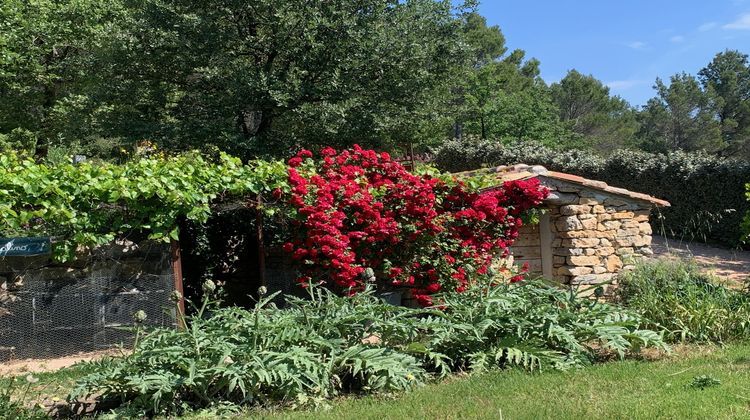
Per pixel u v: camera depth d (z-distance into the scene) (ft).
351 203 23.15
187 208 21.30
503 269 24.03
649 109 150.20
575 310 19.40
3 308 20.20
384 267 23.44
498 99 98.02
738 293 22.45
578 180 26.61
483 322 17.66
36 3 54.60
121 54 43.60
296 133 46.19
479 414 13.29
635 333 18.28
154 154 42.32
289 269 24.70
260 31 45.78
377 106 44.65
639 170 50.31
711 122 121.80
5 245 19.21
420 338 19.06
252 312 17.47
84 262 21.01
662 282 23.13
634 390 14.73
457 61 48.29
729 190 43.96
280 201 23.43
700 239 46.83
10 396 15.57
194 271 27.76
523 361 17.63
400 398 14.97
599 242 27.27
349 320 16.52
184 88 46.44
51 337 20.65
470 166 67.05
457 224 24.95
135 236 21.47
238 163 23.09
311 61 43.24
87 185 19.97
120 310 21.35
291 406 14.78
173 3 43.80
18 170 19.97
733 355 17.95
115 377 14.70
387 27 45.27
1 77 54.03
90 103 46.09
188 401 15.07
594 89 145.38
